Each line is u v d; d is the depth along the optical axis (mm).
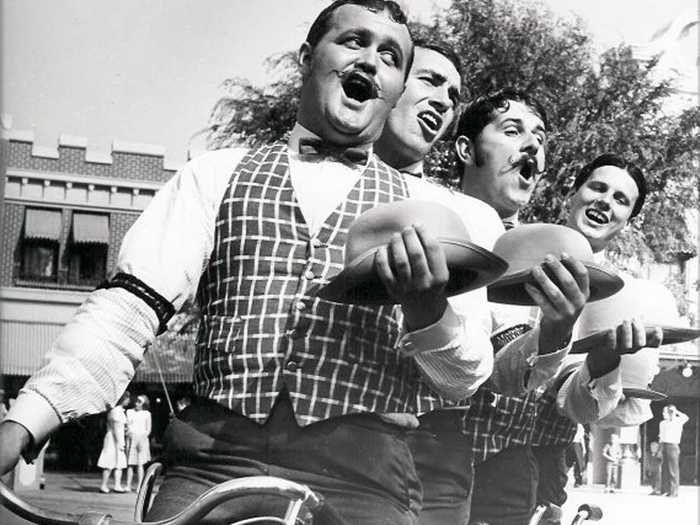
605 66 8961
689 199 8906
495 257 1580
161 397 11672
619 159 2982
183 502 1735
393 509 1763
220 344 1781
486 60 8523
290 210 1825
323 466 1730
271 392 1740
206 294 1847
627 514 5906
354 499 1737
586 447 5406
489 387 2289
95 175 15578
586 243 1917
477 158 2848
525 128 2818
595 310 2463
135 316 1689
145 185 15742
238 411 1741
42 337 15594
